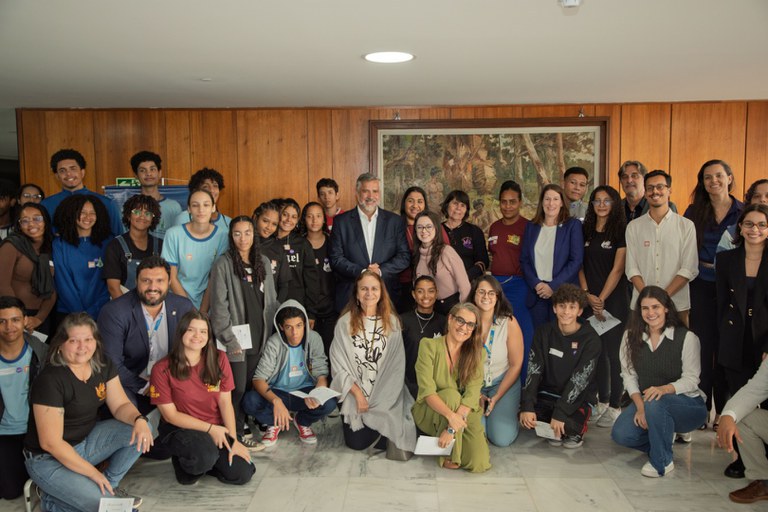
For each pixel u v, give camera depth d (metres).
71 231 3.94
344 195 6.02
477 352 3.45
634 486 3.20
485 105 5.90
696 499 3.06
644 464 3.47
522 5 2.87
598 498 3.07
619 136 5.90
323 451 3.65
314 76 4.50
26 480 3.11
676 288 3.87
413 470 3.40
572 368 3.70
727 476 3.29
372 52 3.76
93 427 3.00
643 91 5.24
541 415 3.78
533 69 4.30
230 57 3.88
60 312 4.01
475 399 3.42
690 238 3.88
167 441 3.18
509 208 4.72
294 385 3.88
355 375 3.66
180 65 4.10
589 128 5.90
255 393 3.73
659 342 3.51
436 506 2.99
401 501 3.04
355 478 3.30
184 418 3.17
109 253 3.85
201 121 5.96
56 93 5.15
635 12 3.00
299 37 3.40
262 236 4.24
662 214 3.97
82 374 2.87
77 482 2.78
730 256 3.43
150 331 3.38
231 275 3.59
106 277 3.84
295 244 4.51
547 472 3.37
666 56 3.93
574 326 3.76
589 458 3.56
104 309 3.32
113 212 4.62
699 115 5.85
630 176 4.46
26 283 3.81
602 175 5.92
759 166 5.86
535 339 3.82
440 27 3.23
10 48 3.63
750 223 3.24
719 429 3.01
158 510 2.96
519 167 5.95
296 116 5.97
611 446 3.74
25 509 2.98
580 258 4.27
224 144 5.98
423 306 3.87
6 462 3.05
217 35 3.36
